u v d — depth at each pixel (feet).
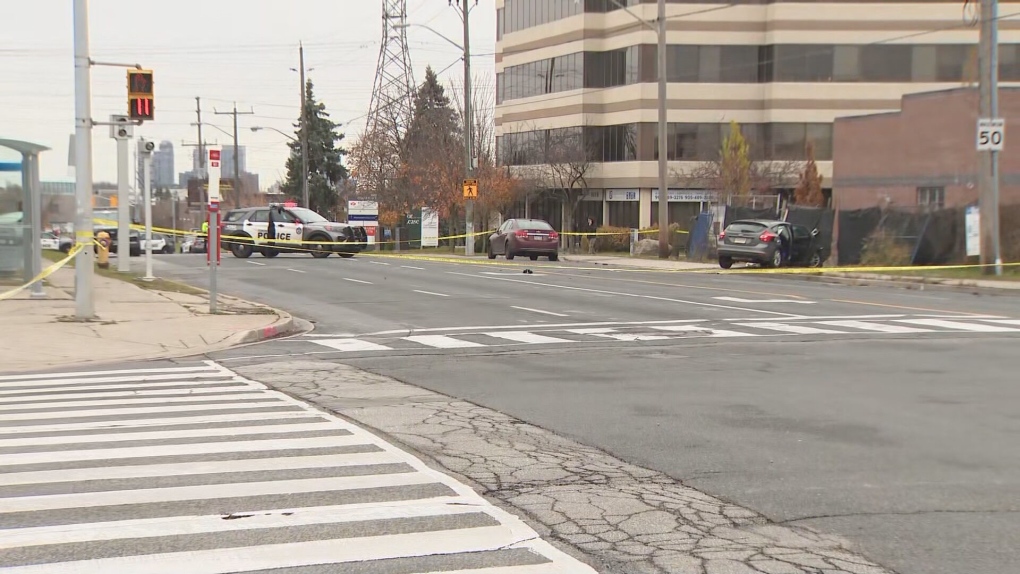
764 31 400.67
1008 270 201.87
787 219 246.47
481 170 373.61
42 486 45.68
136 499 43.55
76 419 62.49
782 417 63.10
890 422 61.41
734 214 263.49
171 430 58.85
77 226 117.80
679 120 399.03
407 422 61.62
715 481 47.37
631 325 118.83
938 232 217.77
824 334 109.60
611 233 344.90
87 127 117.08
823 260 235.20
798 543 37.99
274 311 131.03
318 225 282.56
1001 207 214.48
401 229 419.74
